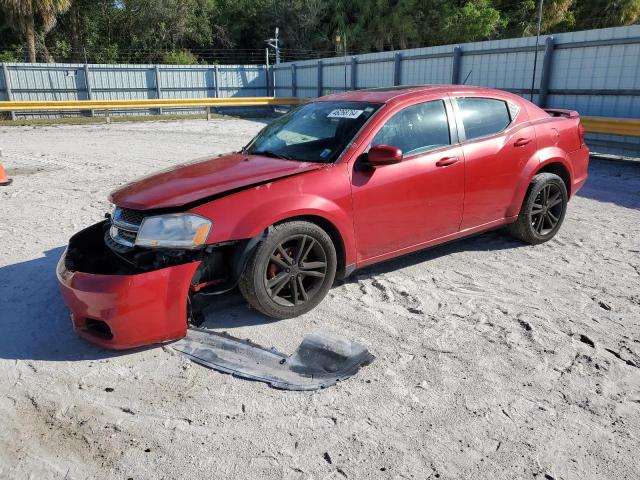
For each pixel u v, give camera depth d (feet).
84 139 52.03
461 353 10.98
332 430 8.72
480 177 15.14
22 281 15.31
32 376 10.44
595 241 18.21
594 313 12.72
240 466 7.97
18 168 34.76
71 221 21.67
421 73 59.41
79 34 129.70
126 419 9.11
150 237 11.00
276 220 11.50
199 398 9.64
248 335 11.80
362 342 11.46
